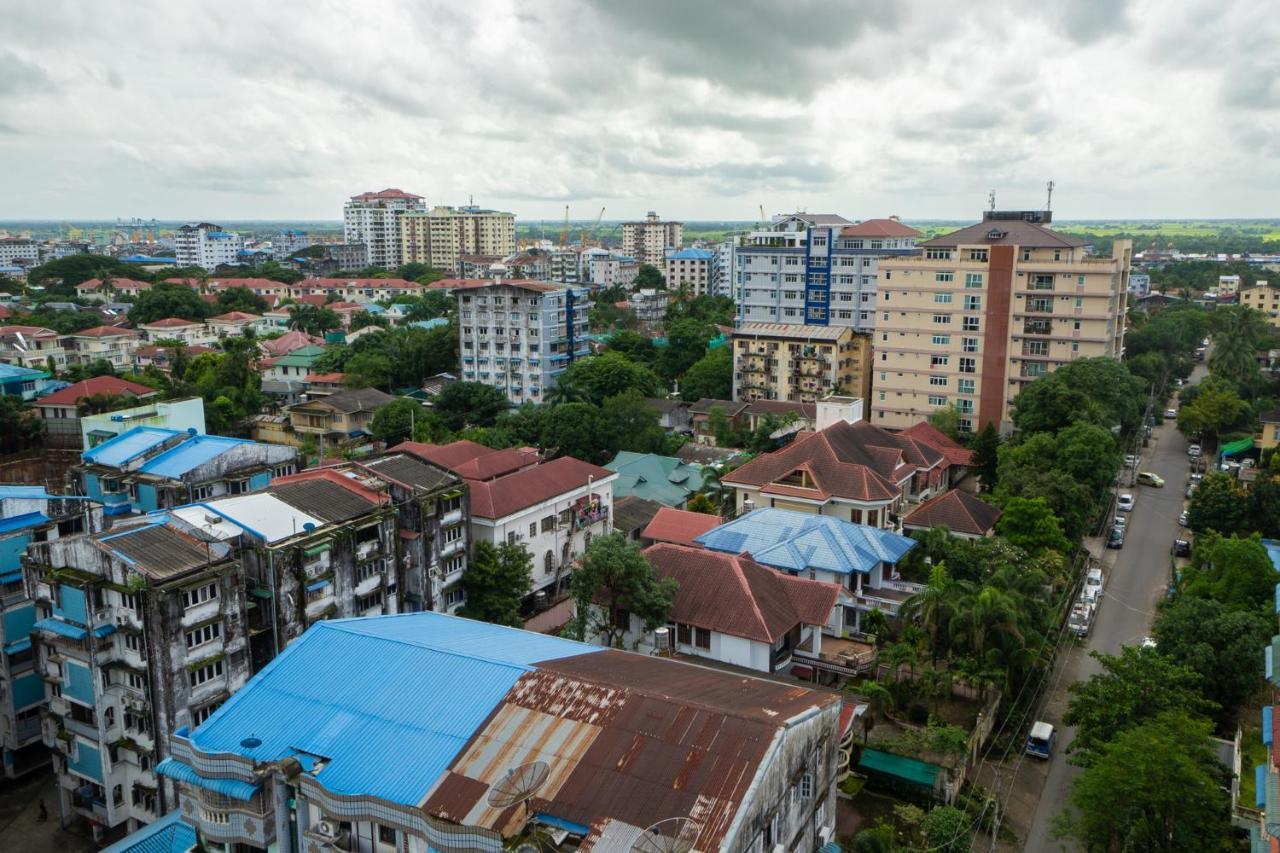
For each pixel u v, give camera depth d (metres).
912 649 60.69
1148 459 129.62
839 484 84.38
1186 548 92.75
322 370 166.62
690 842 30.83
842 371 149.12
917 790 53.47
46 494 70.44
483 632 47.75
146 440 79.50
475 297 160.12
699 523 83.38
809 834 40.31
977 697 63.59
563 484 83.62
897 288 134.00
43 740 59.28
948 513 86.00
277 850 37.75
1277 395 145.62
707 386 158.00
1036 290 125.06
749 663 61.47
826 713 40.94
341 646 43.53
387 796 34.84
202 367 153.00
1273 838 37.69
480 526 76.00
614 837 31.66
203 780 38.09
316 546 58.97
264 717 39.88
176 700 51.75
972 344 129.88
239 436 134.75
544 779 34.16
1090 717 52.62
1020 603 63.28
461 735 37.44
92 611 51.53
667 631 62.59
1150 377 152.25
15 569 59.34
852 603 68.62
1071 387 110.44
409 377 165.50
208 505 60.47
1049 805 54.81
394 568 66.25
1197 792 43.72
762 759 34.44
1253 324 180.38
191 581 52.12
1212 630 58.91
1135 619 79.38
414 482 70.25
